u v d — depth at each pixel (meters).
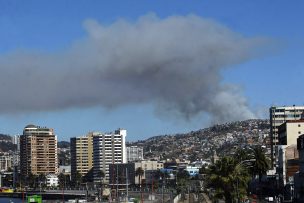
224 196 145.50
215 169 145.38
